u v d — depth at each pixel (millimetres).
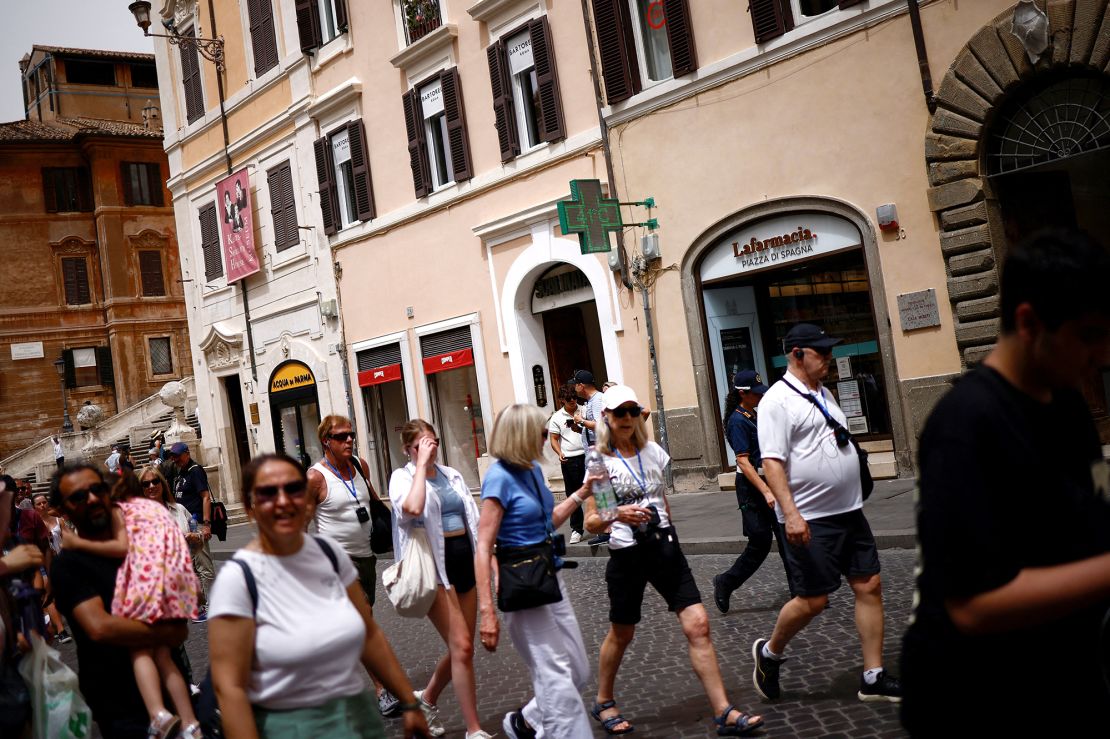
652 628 8203
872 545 5555
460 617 6020
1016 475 2229
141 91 51031
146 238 45844
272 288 26250
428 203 21203
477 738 5875
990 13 12516
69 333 45344
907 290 13570
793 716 5426
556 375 19734
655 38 16719
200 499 13070
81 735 5125
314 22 23828
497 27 19281
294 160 25016
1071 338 2195
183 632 5125
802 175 14617
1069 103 12219
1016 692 2254
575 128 17906
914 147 13375
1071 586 2119
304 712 3434
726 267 15828
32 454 39375
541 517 5133
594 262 17656
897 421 13758
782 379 5652
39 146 45094
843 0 13883
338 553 3730
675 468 16641
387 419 23562
